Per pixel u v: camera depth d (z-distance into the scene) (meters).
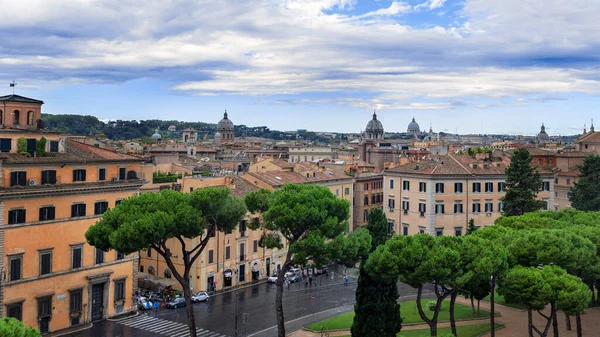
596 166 127.94
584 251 66.31
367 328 67.38
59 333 77.94
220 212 68.50
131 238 59.38
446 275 56.09
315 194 67.25
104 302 84.69
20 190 72.50
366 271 63.09
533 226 83.56
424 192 122.62
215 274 104.06
